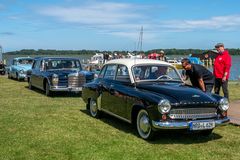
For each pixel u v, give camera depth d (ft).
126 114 27.73
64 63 53.52
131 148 24.06
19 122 31.76
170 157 22.30
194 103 24.40
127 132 28.37
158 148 24.16
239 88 61.05
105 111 31.37
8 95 51.29
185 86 27.48
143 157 22.24
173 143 25.43
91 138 26.48
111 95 29.99
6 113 36.17
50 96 50.39
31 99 47.16
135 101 26.22
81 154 22.62
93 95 33.65
